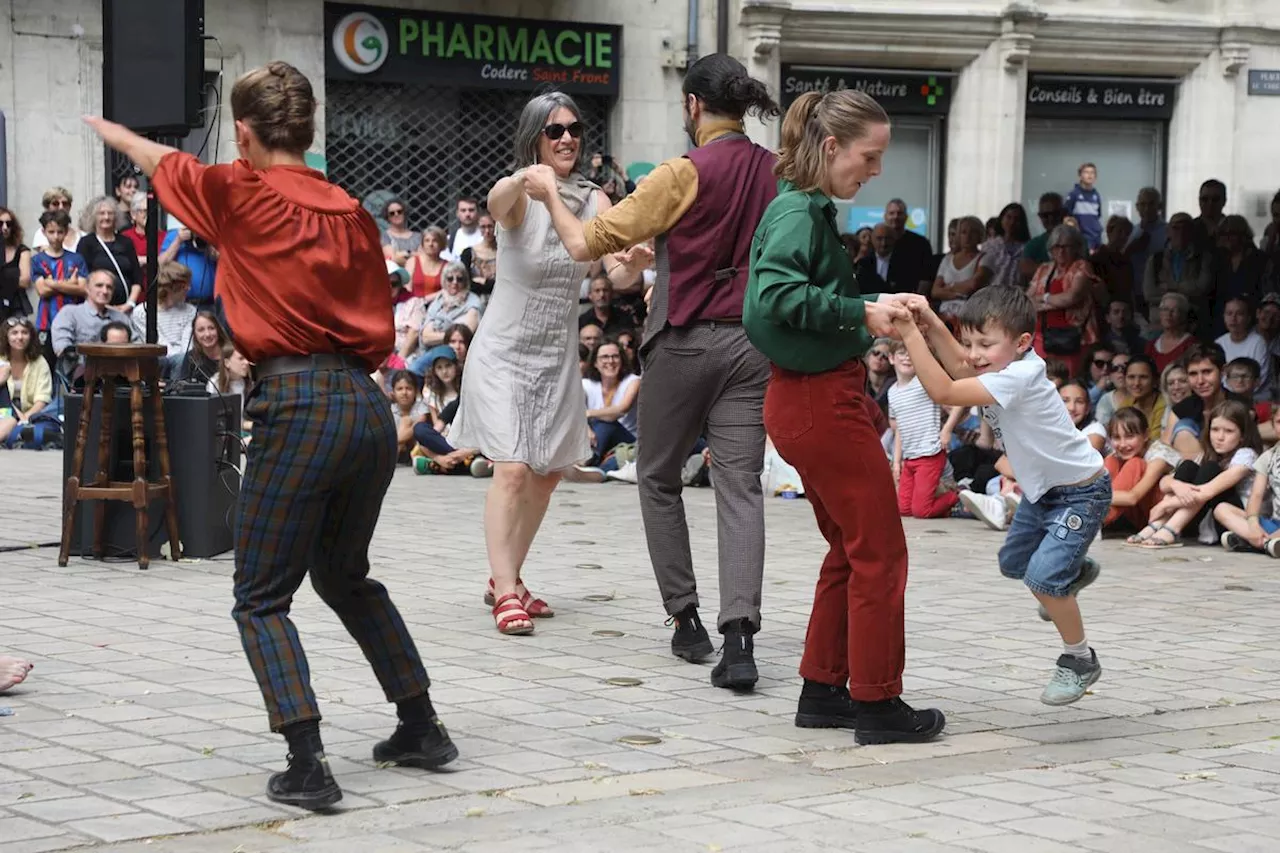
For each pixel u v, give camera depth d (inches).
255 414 176.9
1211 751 205.6
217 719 211.5
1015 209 652.7
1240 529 389.7
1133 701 233.8
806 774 193.0
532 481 279.7
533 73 741.9
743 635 236.1
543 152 273.0
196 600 295.1
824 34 772.6
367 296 180.9
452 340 543.5
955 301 613.3
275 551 176.7
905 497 452.8
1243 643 277.9
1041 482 216.4
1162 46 819.4
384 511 434.0
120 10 321.7
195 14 321.1
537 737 207.6
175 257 540.7
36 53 668.7
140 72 322.0
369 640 189.3
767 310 200.4
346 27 711.7
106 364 327.3
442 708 221.8
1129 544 402.9
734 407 240.4
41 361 568.7
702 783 188.2
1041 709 227.8
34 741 200.4
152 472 337.1
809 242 201.2
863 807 178.2
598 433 522.9
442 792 182.5
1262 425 421.7
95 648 253.9
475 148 746.8
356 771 190.4
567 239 233.1
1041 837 168.1
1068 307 549.6
